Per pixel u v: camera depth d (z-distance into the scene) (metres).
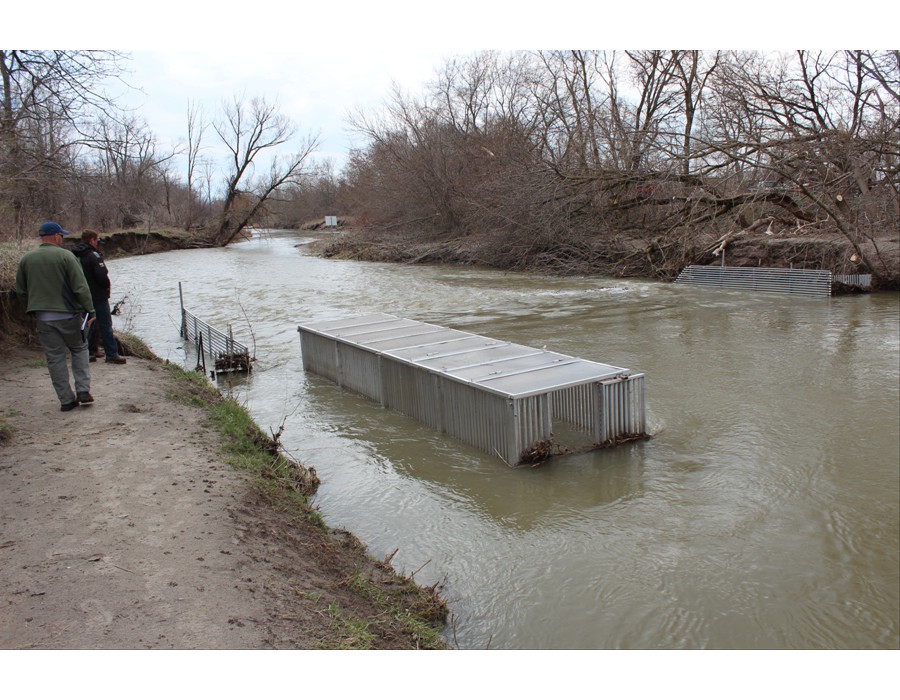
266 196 54.59
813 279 20.00
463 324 16.84
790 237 23.31
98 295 9.53
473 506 6.54
